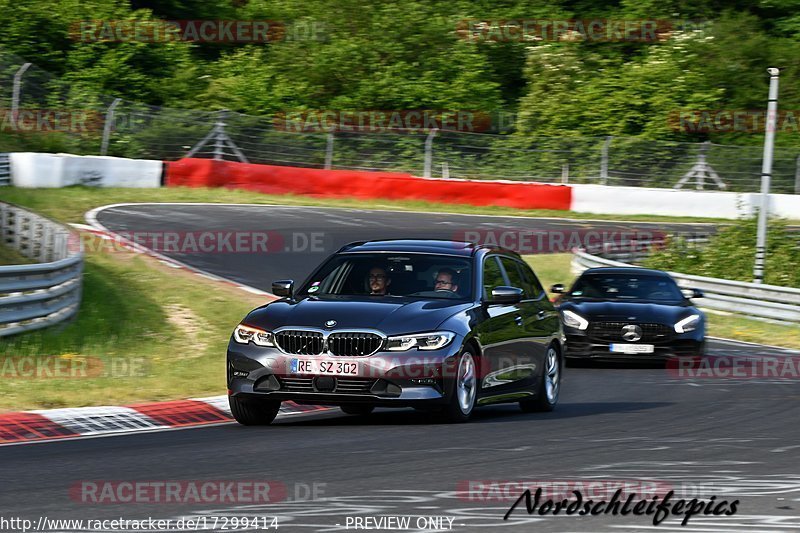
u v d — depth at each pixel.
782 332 58.09
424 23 140.88
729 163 118.31
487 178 114.69
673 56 141.88
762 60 146.88
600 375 42.53
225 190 99.19
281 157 110.69
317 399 26.28
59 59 122.69
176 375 35.25
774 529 15.53
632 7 154.62
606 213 108.50
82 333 41.62
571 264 76.75
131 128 107.81
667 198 110.00
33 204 79.50
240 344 27.08
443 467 20.78
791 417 30.17
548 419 29.52
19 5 124.56
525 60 147.25
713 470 20.70
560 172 116.62
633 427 27.67
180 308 49.34
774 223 84.88
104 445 24.03
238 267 64.31
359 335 26.36
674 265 81.75
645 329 44.38
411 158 113.81
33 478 19.56
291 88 130.25
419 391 26.36
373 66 133.50
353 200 102.44
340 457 22.00
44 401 29.34
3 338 37.84
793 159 119.25
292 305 27.75
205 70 134.62
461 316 27.59
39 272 40.00
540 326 31.75
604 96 136.12
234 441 24.53
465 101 131.75
